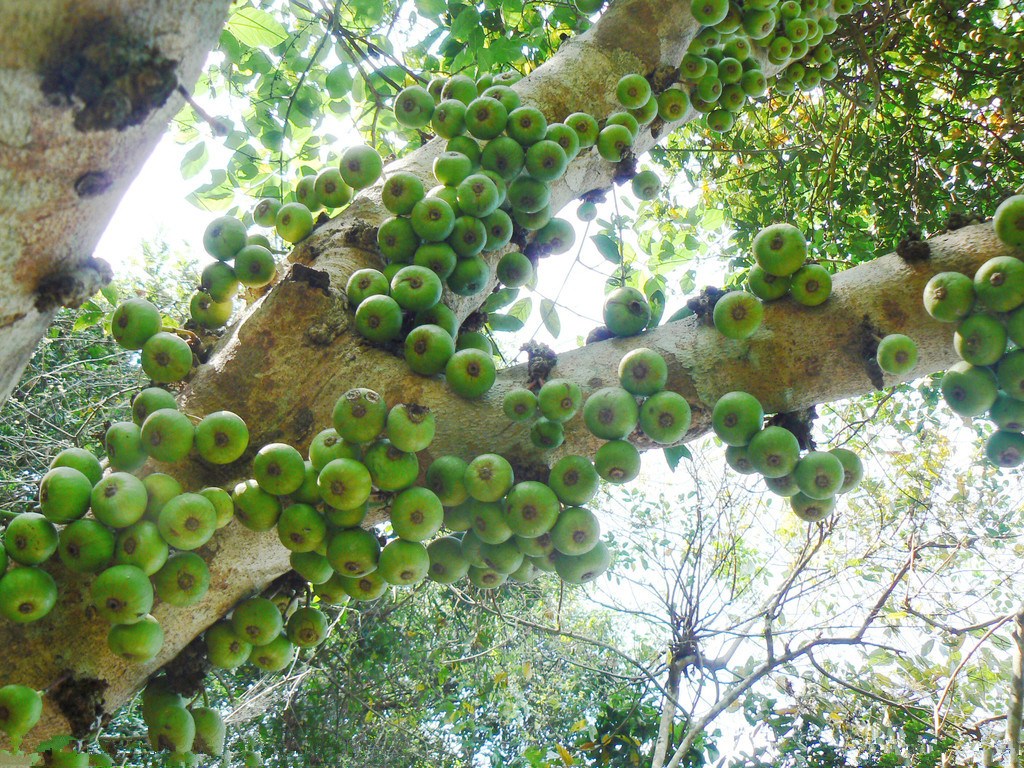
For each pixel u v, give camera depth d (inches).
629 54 37.0
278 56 50.0
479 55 43.2
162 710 24.6
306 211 30.9
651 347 27.5
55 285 17.5
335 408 24.3
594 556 25.8
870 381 26.2
